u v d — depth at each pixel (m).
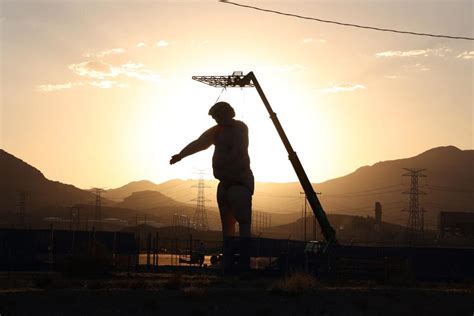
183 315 26.69
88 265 52.56
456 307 31.16
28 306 27.94
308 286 36.66
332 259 57.94
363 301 31.38
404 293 35.31
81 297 30.25
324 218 70.62
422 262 64.62
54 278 43.19
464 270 63.91
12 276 50.94
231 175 67.50
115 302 29.17
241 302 30.09
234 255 59.38
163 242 107.75
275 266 59.41
